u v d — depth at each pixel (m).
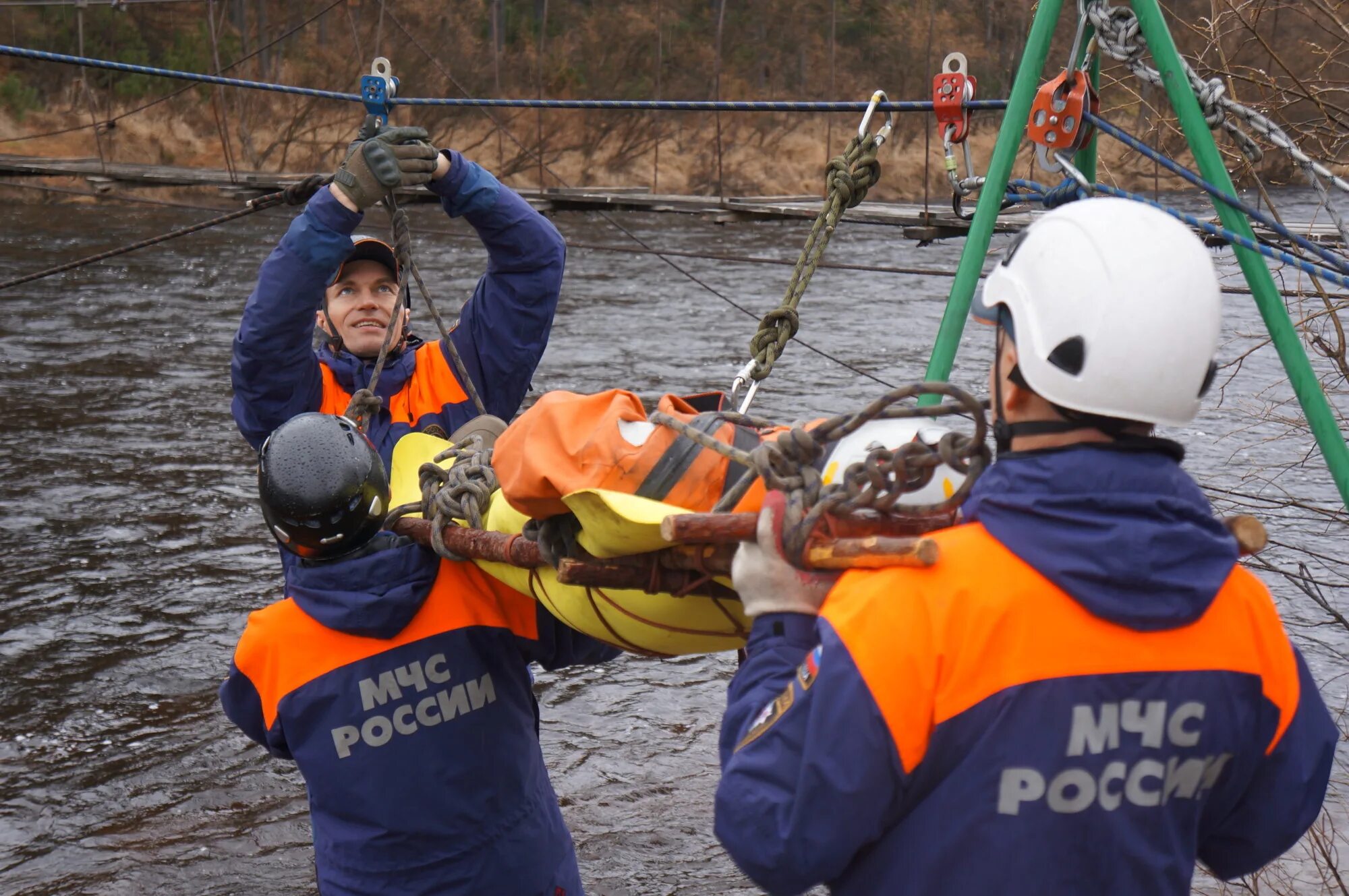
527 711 2.95
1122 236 1.58
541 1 49.72
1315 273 2.30
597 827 5.58
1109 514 1.54
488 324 3.24
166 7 44.53
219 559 9.34
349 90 44.66
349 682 2.77
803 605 1.72
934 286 24.27
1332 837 4.78
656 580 2.02
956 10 47.34
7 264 24.78
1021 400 1.64
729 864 5.25
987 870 1.56
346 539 2.71
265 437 3.12
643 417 2.09
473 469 2.61
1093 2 2.52
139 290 22.31
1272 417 6.26
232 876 5.22
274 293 2.89
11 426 13.15
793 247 29.25
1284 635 1.68
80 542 9.66
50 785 6.03
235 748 6.41
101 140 41.47
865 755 1.53
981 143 35.28
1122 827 1.57
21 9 42.47
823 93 49.16
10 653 7.61
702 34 50.34
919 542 1.55
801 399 14.57
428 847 2.80
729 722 1.74
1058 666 1.54
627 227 32.50
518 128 45.72
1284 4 5.55
